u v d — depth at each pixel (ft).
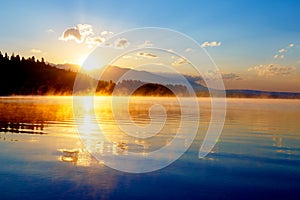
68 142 56.24
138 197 29.91
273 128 81.20
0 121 90.02
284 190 32.81
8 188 31.27
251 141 60.70
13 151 48.03
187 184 34.12
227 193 31.68
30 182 33.22
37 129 73.20
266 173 38.86
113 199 29.12
